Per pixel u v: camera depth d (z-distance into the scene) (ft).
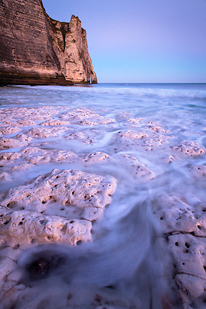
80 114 16.76
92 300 2.99
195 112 19.81
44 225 3.94
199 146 9.02
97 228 4.33
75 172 6.05
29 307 2.84
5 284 3.07
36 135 11.16
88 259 3.66
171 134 11.79
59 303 2.93
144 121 15.25
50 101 28.32
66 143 9.96
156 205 4.99
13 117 15.39
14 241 3.86
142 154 8.42
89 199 4.99
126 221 4.56
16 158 7.67
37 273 3.35
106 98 34.14
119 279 3.30
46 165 7.16
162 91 38.70
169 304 2.92
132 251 3.81
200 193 5.63
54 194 5.14
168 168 7.22
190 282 3.06
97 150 9.04
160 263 3.48
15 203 4.87
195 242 3.71
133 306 2.93
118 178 6.36
